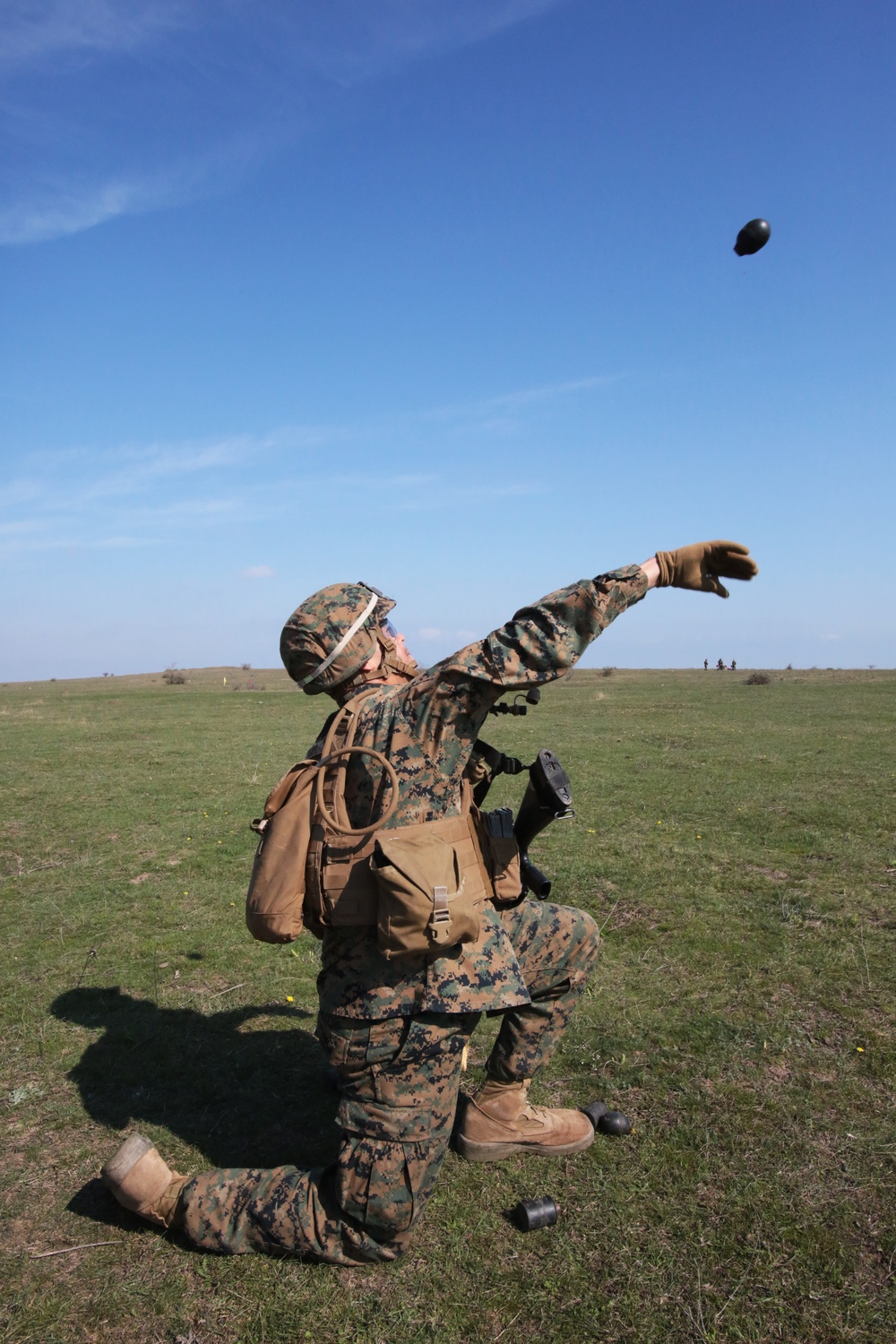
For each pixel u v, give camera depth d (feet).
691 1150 10.09
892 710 62.95
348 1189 8.22
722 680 109.81
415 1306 8.03
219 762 42.32
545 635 7.91
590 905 18.94
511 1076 10.07
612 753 42.16
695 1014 13.46
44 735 55.88
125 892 21.40
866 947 15.76
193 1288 8.38
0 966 16.80
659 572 8.28
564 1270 8.38
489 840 8.96
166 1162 10.30
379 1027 8.13
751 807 27.86
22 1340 7.79
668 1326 7.66
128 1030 13.83
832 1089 11.23
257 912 8.42
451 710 8.23
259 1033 13.70
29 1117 11.44
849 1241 8.56
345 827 8.20
